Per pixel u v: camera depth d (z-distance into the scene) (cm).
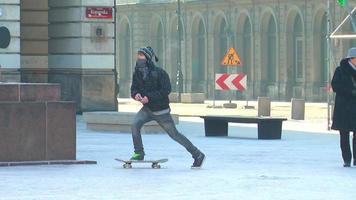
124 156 4369
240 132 6253
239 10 16300
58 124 3934
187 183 3259
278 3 15462
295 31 15338
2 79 7294
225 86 8912
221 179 3378
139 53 3753
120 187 3147
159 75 3744
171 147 4903
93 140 5450
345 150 3862
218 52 16988
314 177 3450
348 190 3070
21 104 3878
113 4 7844
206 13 17112
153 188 3120
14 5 7344
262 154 4484
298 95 15175
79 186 3177
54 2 8019
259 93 15838
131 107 11788
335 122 3866
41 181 3322
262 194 2966
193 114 9394
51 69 8075
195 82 17512
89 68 7794
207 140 5503
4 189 3091
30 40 8112
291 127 6912
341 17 14262
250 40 16138
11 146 3872
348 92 3825
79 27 7794
